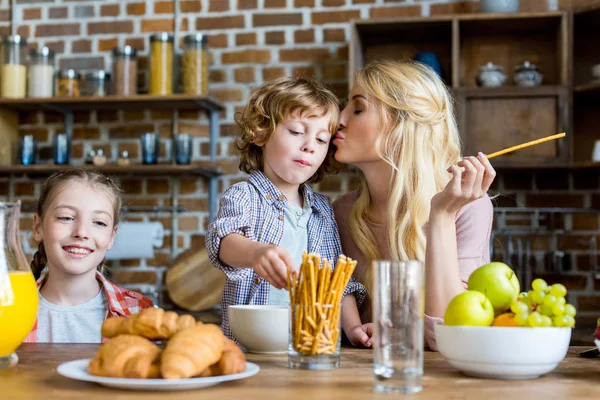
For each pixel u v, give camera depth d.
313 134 1.54
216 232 1.33
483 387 0.80
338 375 0.86
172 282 2.89
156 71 2.80
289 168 1.54
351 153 1.62
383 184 1.65
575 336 2.36
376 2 2.88
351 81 2.64
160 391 0.76
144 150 2.83
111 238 1.65
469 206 1.57
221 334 0.83
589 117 2.73
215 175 2.93
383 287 0.77
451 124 1.72
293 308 0.92
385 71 1.64
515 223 2.77
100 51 3.08
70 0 3.11
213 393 0.75
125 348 0.79
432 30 2.74
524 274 2.70
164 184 3.01
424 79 1.66
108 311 1.61
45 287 1.61
